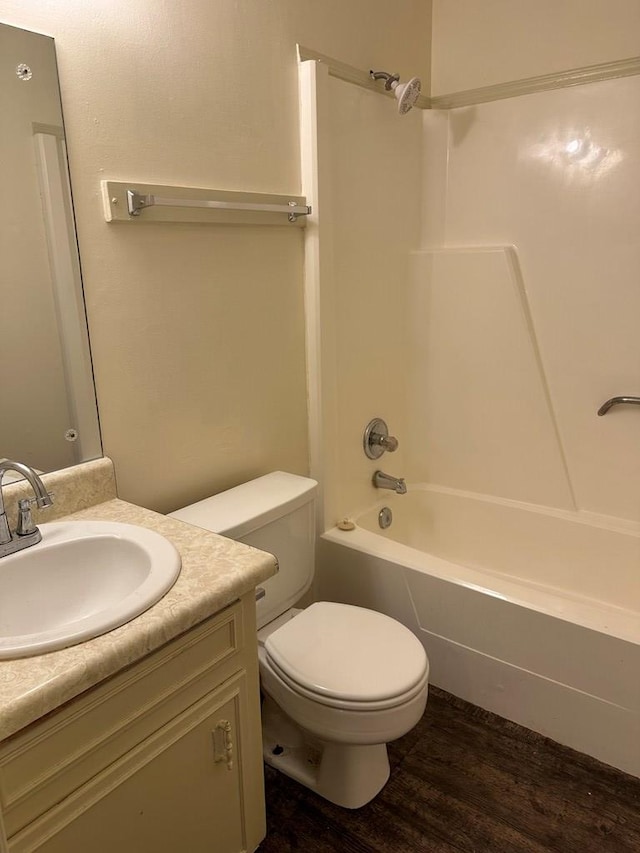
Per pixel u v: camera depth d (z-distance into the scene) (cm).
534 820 157
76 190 132
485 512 253
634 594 224
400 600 201
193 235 158
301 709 146
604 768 171
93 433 144
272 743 178
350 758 158
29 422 134
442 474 265
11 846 89
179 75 148
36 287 130
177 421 163
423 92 237
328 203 193
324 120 186
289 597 178
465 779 169
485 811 159
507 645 182
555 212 222
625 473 227
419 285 249
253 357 183
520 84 220
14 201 125
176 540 129
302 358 203
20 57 120
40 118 125
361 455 236
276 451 198
